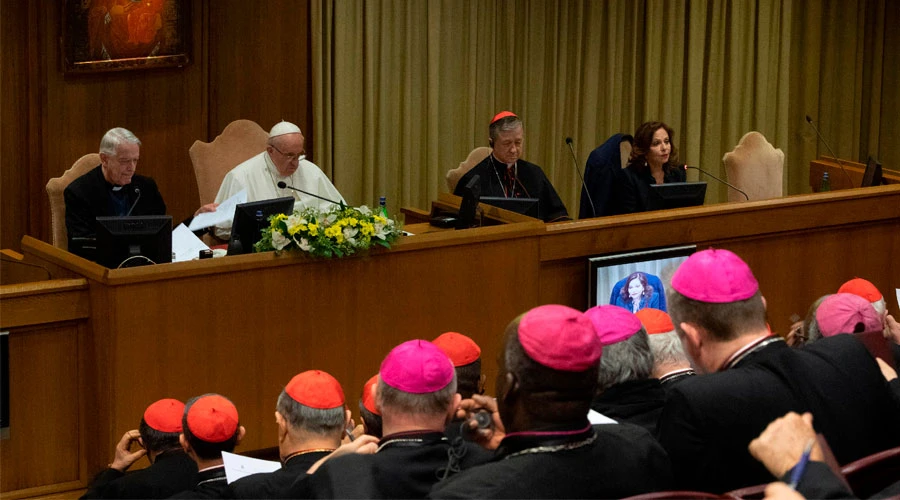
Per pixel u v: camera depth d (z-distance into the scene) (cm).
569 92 1130
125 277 505
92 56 857
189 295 525
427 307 593
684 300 290
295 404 345
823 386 274
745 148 919
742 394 265
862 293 429
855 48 1263
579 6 1110
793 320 642
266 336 549
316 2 968
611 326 324
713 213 673
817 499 203
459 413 305
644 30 1149
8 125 837
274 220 551
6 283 569
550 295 637
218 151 819
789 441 214
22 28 832
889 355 327
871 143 1300
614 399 321
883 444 284
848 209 721
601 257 635
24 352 505
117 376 511
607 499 241
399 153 1052
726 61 1194
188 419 367
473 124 1083
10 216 850
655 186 698
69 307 511
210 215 659
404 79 1036
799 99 1259
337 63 991
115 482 388
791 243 710
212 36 929
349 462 264
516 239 612
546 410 240
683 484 267
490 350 616
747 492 225
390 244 570
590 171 778
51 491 517
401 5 1022
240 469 353
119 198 725
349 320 570
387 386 283
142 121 904
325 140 1002
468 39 1066
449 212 697
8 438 505
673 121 1179
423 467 271
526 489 233
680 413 264
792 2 1223
